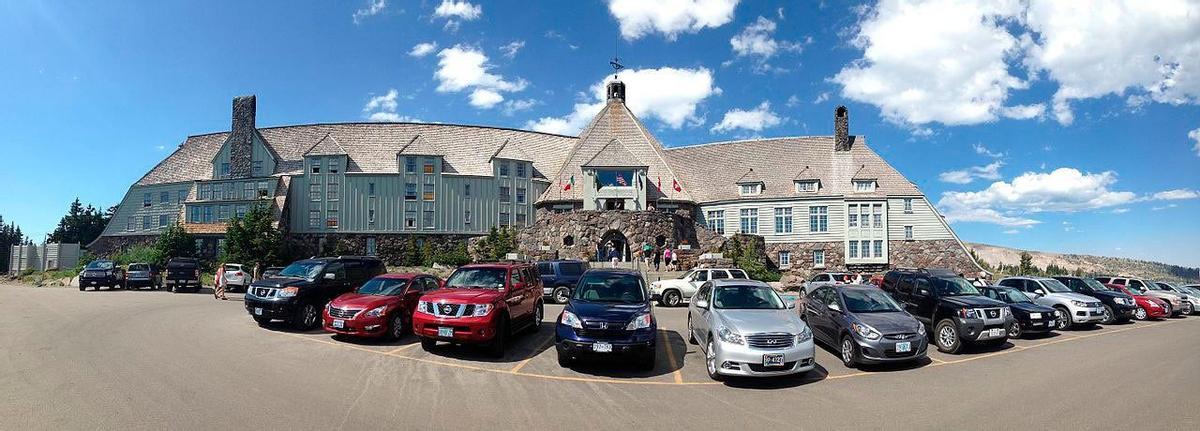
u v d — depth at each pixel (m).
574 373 11.49
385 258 53.78
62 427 7.35
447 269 45.25
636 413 8.79
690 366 12.38
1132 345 15.73
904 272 17.84
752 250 44.38
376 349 13.66
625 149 48.75
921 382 11.12
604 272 13.66
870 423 8.38
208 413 8.09
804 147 54.47
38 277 46.47
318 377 10.62
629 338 11.43
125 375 10.23
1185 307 24.70
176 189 59.09
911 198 50.06
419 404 8.98
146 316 19.03
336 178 54.88
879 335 12.09
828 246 50.19
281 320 16.27
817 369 12.33
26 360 11.40
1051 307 19.16
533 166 58.88
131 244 58.97
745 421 8.45
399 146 58.22
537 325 16.17
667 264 41.50
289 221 54.00
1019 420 8.45
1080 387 10.53
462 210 55.09
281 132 60.25
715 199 53.41
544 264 25.77
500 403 9.16
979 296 15.41
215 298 27.12
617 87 57.53
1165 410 8.91
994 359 13.55
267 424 7.69
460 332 12.51
